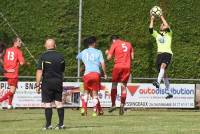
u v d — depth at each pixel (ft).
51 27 186.50
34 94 164.76
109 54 138.21
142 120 118.21
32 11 185.68
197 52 194.39
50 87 96.02
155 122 113.60
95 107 133.08
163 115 134.92
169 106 169.37
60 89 96.84
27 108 164.14
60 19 186.91
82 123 110.83
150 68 190.90
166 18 192.24
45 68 95.86
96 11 188.65
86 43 135.03
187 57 193.67
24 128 100.01
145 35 190.90
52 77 95.96
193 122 114.42
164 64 137.08
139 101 167.22
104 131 94.94
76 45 187.73
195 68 194.08
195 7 193.88
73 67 186.60
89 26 188.14
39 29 185.78
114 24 189.57
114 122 113.19
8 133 91.91
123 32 189.88
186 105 170.40
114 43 138.51
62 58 96.43
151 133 92.58
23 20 185.06
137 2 190.90
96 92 133.08
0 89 162.09
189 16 194.29
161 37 137.59
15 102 163.43
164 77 142.51
